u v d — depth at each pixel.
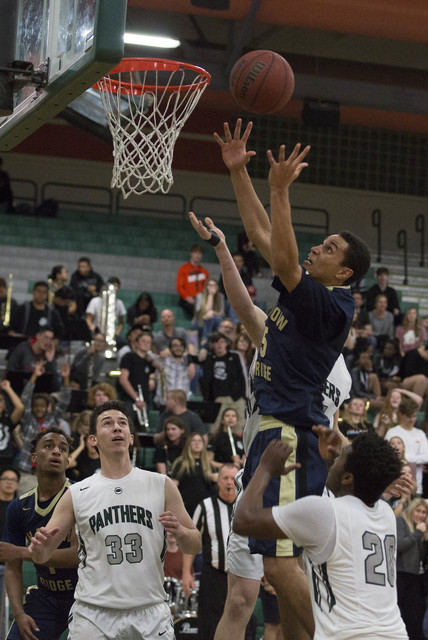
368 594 3.71
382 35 17.88
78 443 10.48
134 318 15.95
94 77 4.80
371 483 3.81
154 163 6.51
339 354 4.57
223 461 11.12
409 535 9.52
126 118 6.51
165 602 5.29
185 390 13.05
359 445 3.85
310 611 4.38
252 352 13.05
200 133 22.83
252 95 5.27
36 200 21.94
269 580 4.46
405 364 15.20
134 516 5.14
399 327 16.64
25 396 11.43
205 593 8.70
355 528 3.76
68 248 19.42
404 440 11.62
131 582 5.07
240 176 5.08
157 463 10.91
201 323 15.45
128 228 20.70
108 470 5.24
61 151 22.56
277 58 5.32
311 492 4.40
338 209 23.92
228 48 17.20
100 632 5.00
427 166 24.47
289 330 4.46
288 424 4.47
